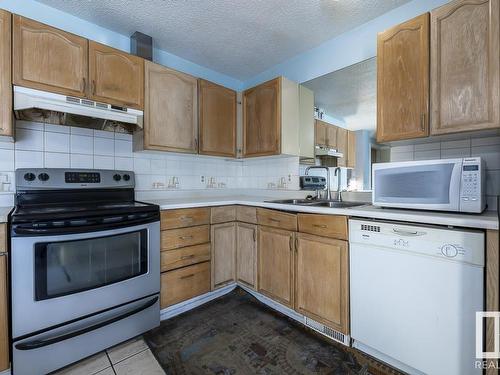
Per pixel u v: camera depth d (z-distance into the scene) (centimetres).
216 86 244
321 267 163
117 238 156
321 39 219
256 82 291
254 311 198
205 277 208
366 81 200
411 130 145
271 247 196
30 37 145
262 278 204
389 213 131
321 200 215
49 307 131
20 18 142
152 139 199
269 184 273
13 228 122
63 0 171
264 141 238
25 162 169
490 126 119
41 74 148
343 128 213
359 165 204
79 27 190
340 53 215
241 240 224
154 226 175
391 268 131
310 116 236
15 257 123
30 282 126
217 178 286
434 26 136
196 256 202
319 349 152
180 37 215
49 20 178
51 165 179
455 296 111
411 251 124
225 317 189
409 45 145
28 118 164
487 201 146
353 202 201
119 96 180
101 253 150
